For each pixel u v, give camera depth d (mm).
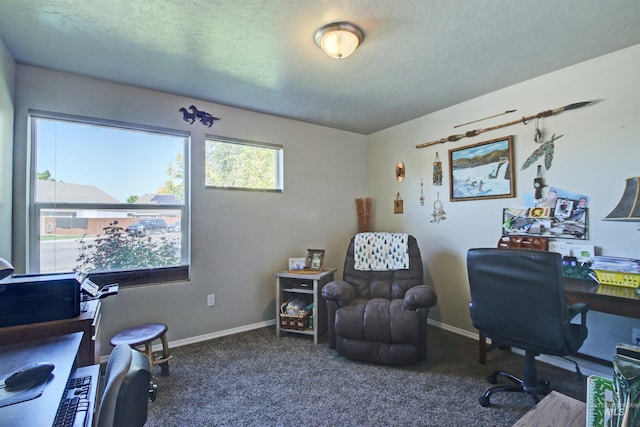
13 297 1441
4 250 1941
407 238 2943
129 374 821
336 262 3830
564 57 2115
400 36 1842
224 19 1675
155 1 1526
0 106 1854
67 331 1494
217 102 2941
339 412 1801
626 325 2025
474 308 1931
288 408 1841
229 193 3055
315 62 2158
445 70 2291
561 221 2283
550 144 2357
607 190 2074
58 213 2318
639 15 1653
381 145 3904
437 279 3229
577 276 2139
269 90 2654
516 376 2162
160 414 1786
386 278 2896
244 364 2391
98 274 2434
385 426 1677
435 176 3240
